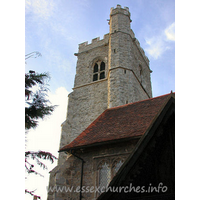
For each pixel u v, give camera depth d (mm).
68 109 29047
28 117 8391
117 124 13172
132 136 10758
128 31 31781
